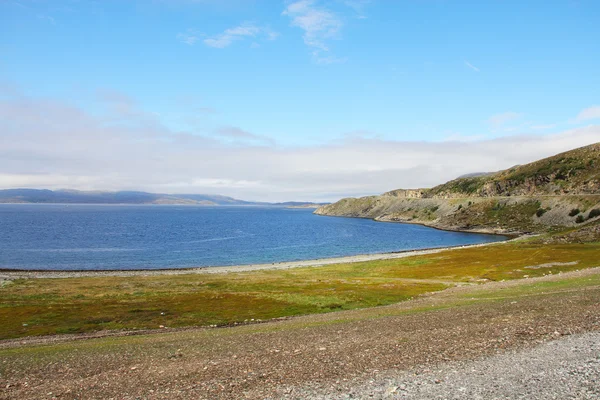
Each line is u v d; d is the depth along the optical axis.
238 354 24.14
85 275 92.94
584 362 17.20
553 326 23.81
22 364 25.30
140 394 17.50
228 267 108.50
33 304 58.75
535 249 104.44
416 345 22.39
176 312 52.88
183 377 19.73
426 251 142.25
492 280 68.00
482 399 14.31
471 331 24.72
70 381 20.52
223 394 16.62
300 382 17.45
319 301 55.66
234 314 50.78
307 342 26.27
